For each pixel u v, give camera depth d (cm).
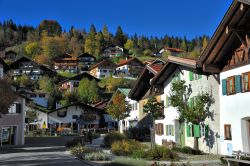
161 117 3962
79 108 8312
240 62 2592
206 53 2761
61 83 12044
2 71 4644
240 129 2578
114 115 5878
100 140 4872
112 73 14350
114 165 2078
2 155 3052
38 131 6981
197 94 3159
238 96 2609
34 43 19475
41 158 2730
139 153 2562
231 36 2622
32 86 11175
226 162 2142
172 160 2372
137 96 5231
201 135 3095
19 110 4628
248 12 2394
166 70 3725
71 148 3453
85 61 16625
